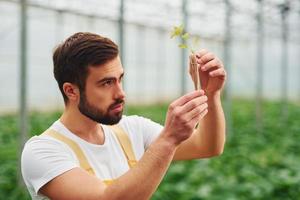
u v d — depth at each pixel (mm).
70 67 2320
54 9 14961
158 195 9250
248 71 39656
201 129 2713
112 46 2309
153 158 2111
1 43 22453
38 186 2330
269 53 41781
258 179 10844
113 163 2512
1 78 23031
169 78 34156
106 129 2613
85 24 23656
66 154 2381
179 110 2107
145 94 32812
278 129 19109
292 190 10156
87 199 2186
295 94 42250
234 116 23000
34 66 24453
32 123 18406
